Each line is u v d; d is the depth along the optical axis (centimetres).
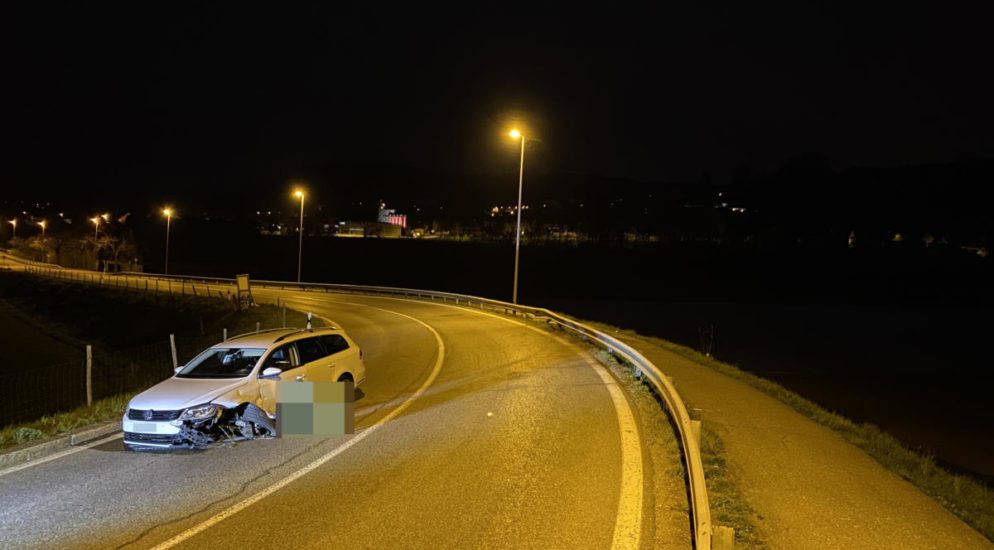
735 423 957
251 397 880
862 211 10938
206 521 585
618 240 9262
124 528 571
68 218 13212
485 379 1393
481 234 12294
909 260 7700
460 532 550
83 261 10712
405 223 16375
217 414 827
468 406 1095
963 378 3238
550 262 7994
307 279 8612
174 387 876
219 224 10650
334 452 812
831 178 12488
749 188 14038
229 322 3450
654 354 1805
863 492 656
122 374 2542
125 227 11144
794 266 7575
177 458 796
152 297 5156
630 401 1123
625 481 682
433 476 707
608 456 777
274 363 962
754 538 530
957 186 11112
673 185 16638
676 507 607
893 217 10631
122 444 873
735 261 7794
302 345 1042
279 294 5594
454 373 1497
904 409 2631
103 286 6138
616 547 519
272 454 807
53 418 998
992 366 3534
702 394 1196
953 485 735
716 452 780
